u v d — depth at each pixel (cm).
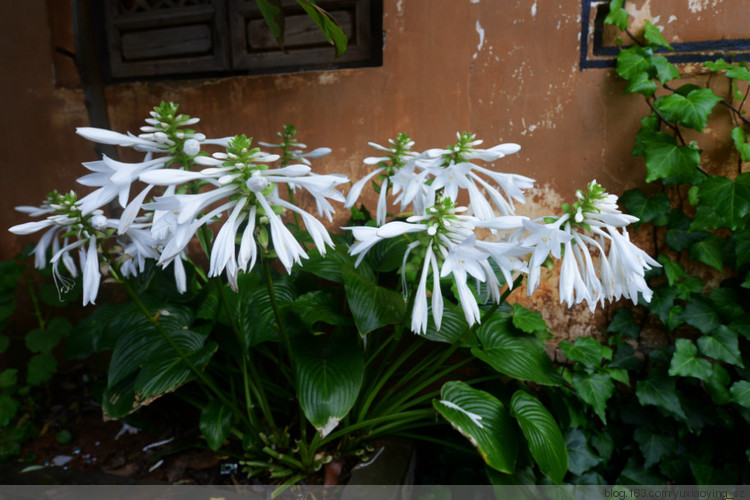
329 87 234
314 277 210
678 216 201
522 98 212
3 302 238
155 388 167
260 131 246
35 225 136
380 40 229
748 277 187
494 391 206
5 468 206
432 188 151
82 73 228
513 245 120
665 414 198
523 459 174
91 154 270
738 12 188
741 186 182
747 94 190
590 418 208
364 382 195
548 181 216
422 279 133
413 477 203
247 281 194
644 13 196
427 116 223
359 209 240
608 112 204
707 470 194
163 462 201
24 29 266
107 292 277
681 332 209
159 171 111
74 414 248
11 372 234
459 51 215
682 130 200
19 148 281
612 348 214
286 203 125
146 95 259
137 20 254
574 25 202
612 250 130
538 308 224
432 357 202
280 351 193
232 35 243
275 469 179
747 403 182
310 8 149
